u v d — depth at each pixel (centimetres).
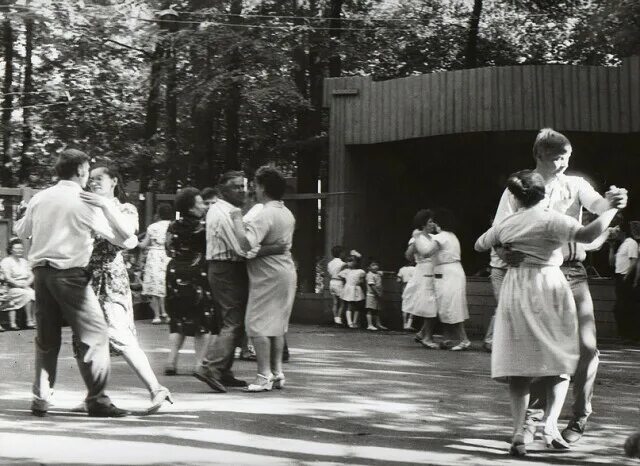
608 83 1711
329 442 612
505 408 761
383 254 2006
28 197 1773
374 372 995
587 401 624
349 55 2412
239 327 874
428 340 1335
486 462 562
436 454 582
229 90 2303
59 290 686
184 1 2347
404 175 2094
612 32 2117
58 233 688
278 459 557
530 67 1725
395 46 2642
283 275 848
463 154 2203
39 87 2683
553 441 599
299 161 2486
